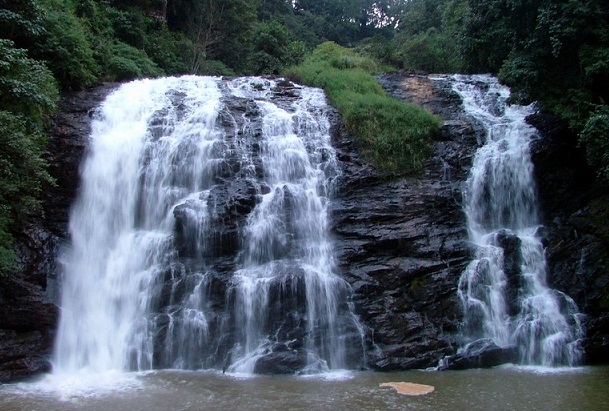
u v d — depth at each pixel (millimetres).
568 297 13125
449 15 29703
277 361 11047
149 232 14078
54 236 13492
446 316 12438
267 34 32406
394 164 15320
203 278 12609
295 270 12578
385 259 13227
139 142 15562
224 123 16219
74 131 15555
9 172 10945
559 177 15430
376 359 11328
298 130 16453
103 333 12352
